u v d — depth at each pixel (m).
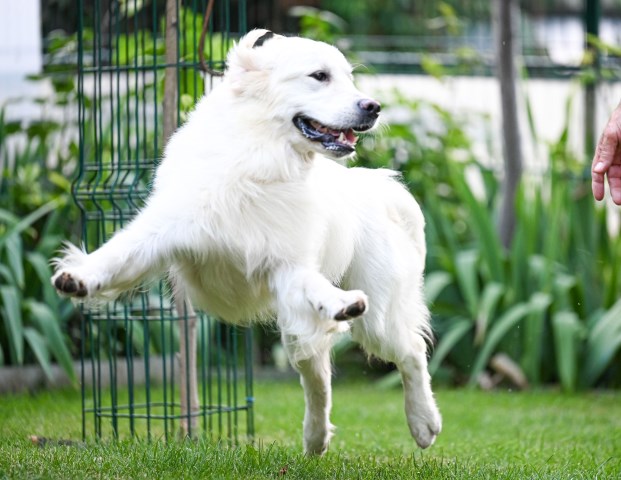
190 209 7.06
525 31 18.36
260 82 7.16
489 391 13.95
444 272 14.59
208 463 7.27
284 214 7.15
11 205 13.67
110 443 8.17
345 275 8.27
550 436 10.28
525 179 15.03
